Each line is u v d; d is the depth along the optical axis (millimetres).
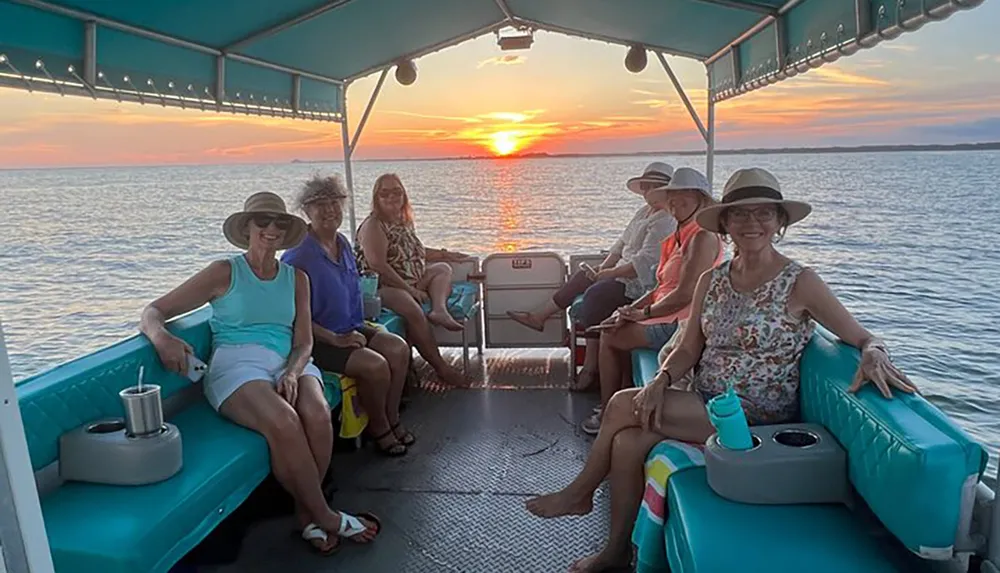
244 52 3881
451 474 3270
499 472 3285
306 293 3080
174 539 2020
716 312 2369
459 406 4172
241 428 2578
